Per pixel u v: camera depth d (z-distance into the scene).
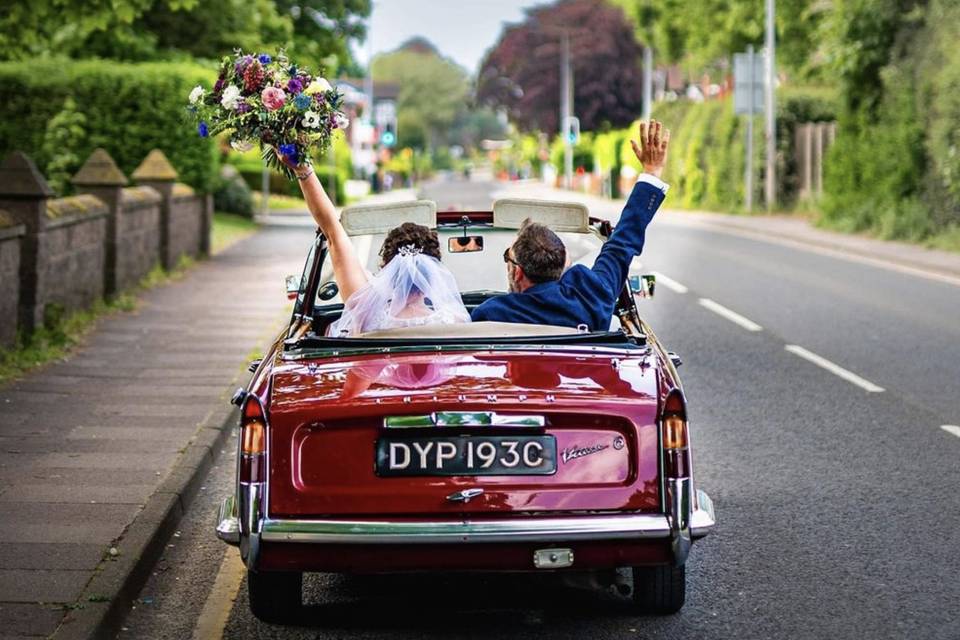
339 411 4.75
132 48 29.44
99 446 8.22
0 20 17.75
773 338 13.52
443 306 5.75
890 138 27.36
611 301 5.72
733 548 6.49
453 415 4.75
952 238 24.14
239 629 5.41
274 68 5.60
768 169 37.50
